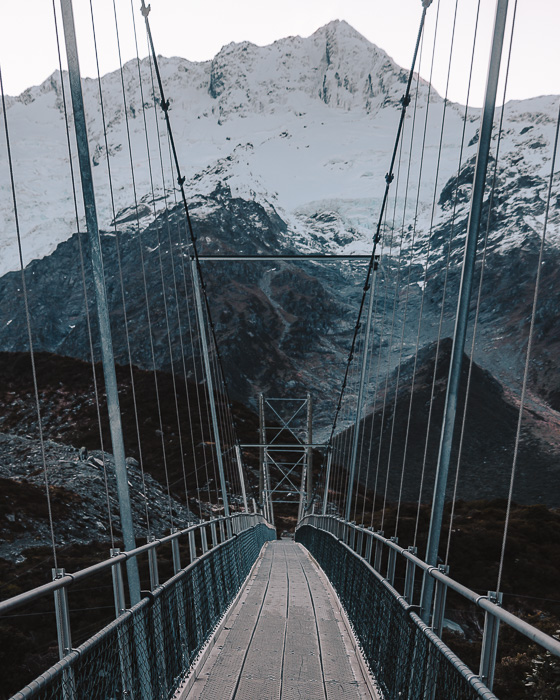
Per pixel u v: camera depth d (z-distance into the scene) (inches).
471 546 1198.3
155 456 2063.2
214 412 848.3
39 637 624.4
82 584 833.5
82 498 1439.5
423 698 165.9
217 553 383.6
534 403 7524.6
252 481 2568.9
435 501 227.8
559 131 207.5
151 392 2554.1
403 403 6240.2
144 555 1045.8
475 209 233.5
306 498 2053.4
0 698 496.4
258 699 225.0
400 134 639.1
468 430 6254.9
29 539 1101.7
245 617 377.7
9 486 1355.8
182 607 245.4
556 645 87.0
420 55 573.0
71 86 271.9
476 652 766.5
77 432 2325.3
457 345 232.4
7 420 2485.2
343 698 228.7
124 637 162.1
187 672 241.8
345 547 417.7
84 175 267.4
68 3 273.4
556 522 1350.9
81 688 131.2
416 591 1053.8
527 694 494.0
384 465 5359.3
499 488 5374.0
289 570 701.3
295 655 285.1
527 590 1029.2
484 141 239.5
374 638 257.0
